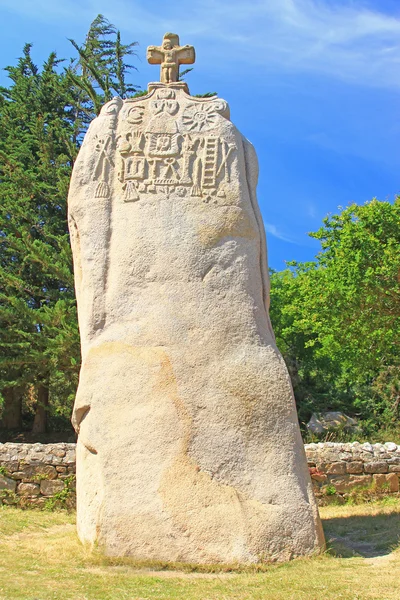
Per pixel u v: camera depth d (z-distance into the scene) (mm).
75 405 6137
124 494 5641
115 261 6406
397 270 14469
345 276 15320
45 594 4562
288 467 5793
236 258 6355
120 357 6055
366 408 22703
